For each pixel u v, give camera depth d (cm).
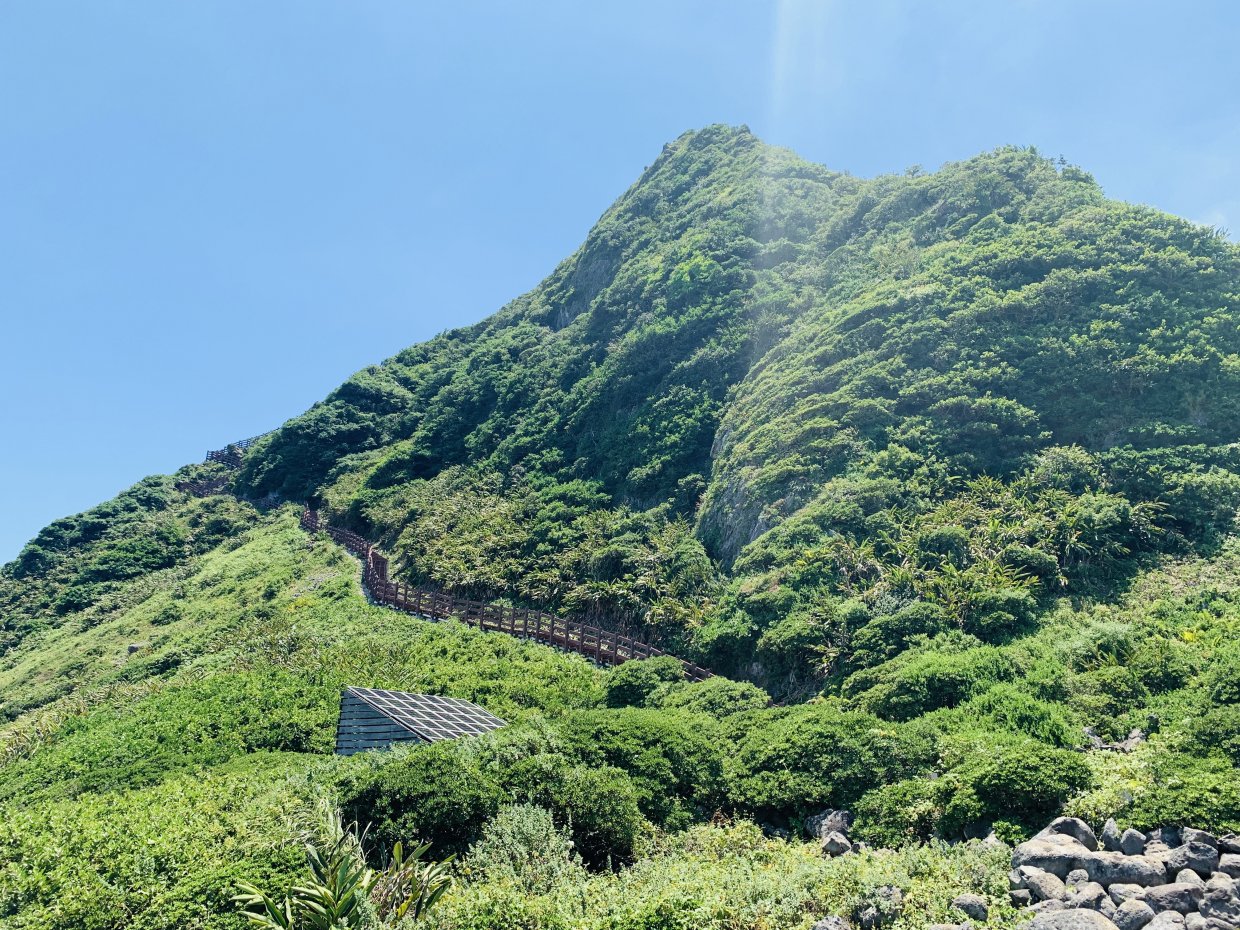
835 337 4147
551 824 1319
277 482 7206
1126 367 3144
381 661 3077
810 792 1463
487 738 1648
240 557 5772
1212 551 2378
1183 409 2961
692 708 2216
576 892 1120
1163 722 1505
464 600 3894
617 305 6550
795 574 2814
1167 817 1004
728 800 1555
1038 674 1808
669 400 4888
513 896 1064
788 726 1669
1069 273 3681
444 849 1293
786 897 1030
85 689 3891
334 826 1196
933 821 1253
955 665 1917
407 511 5294
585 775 1470
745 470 3641
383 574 4503
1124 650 1872
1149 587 2308
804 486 3281
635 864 1295
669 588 3300
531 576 3912
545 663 3000
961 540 2659
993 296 3778
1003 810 1183
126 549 6356
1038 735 1538
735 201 6669
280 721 2520
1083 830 1045
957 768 1362
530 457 5425
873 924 957
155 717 2672
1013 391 3322
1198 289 3428
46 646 5203
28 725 3359
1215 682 1488
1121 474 2775
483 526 4603
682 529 3881
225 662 3462
